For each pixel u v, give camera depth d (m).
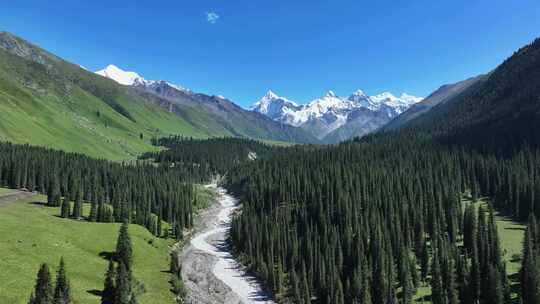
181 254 128.75
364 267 96.19
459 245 115.06
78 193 130.00
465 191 170.00
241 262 126.88
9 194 147.25
